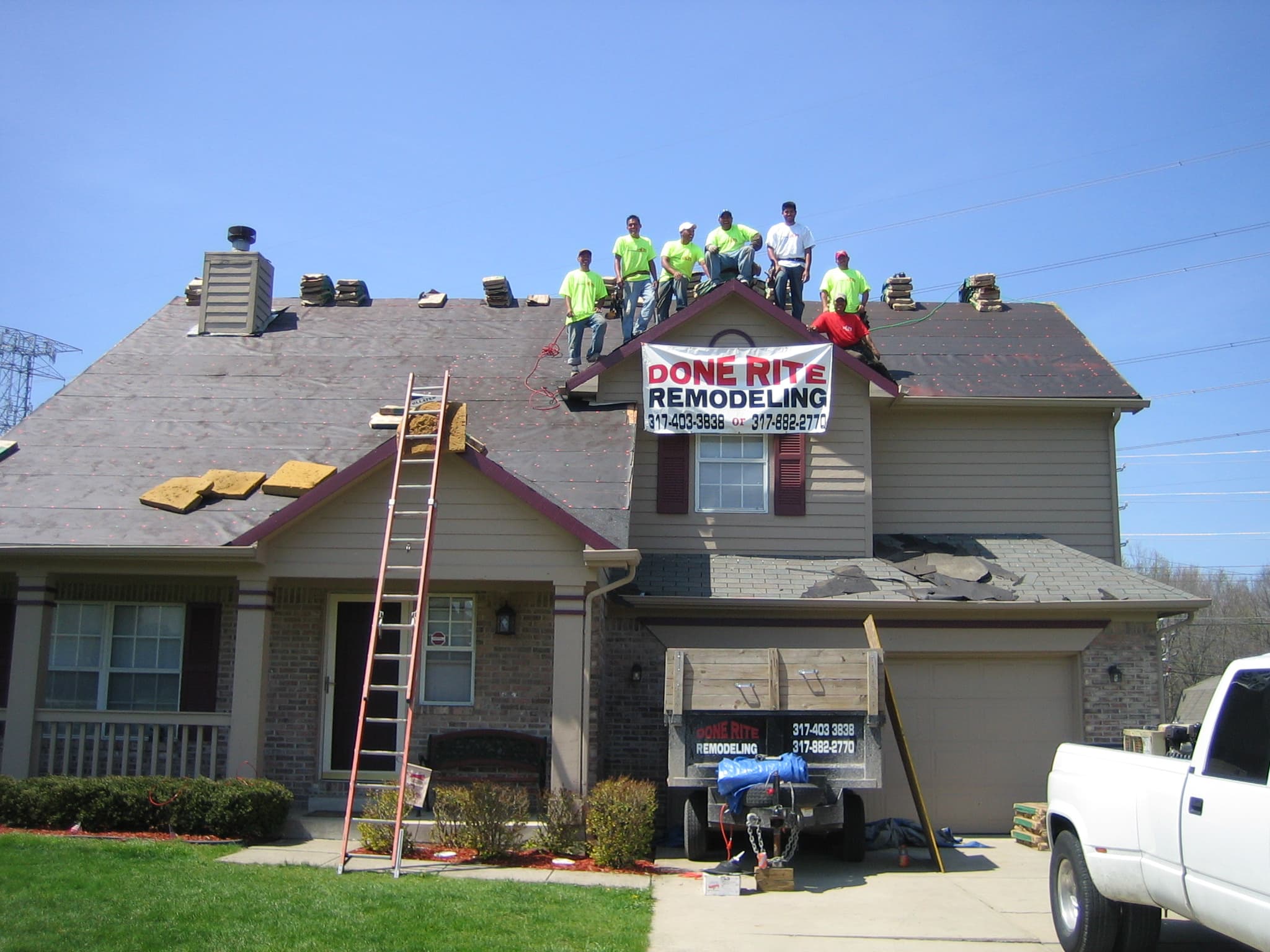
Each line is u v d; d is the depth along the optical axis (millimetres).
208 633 14508
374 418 15617
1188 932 9297
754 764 11305
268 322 19516
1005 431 17250
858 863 12367
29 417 16141
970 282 20625
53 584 13609
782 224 18500
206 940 7855
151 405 16516
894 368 17719
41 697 13336
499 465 12789
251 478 14297
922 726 15000
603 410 16234
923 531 16969
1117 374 17609
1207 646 45125
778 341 16484
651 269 18016
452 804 11773
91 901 8758
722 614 14836
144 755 14148
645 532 16109
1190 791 7031
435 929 8328
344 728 14102
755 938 8891
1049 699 15078
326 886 9648
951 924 9484
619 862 11500
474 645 14102
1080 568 15742
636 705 14664
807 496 16188
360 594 14320
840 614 14820
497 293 20422
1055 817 8969
